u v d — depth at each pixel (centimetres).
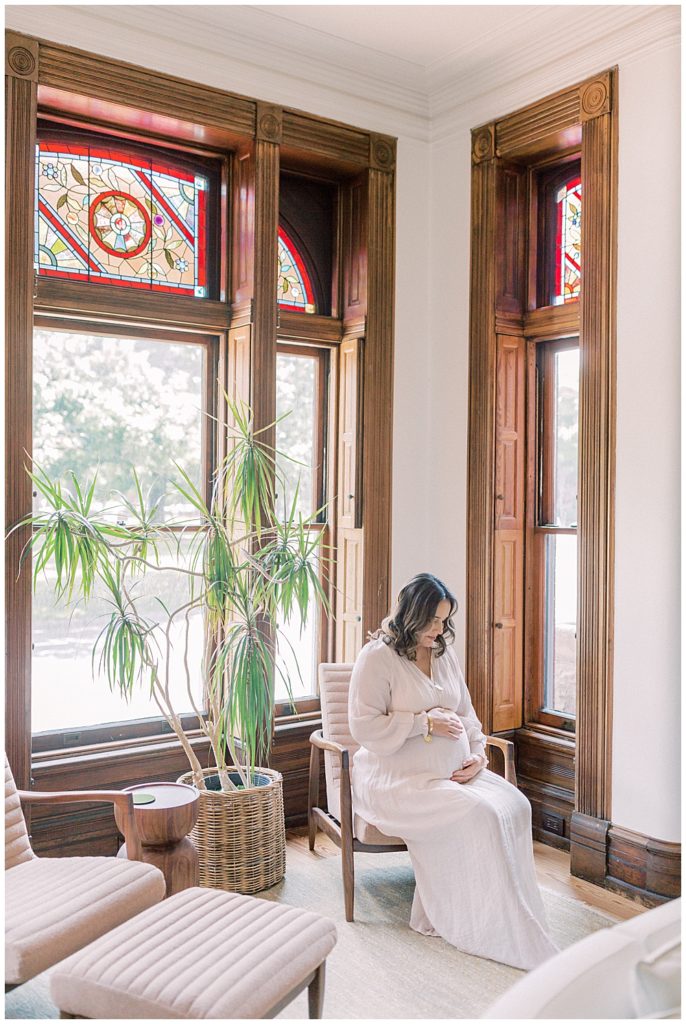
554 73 376
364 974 279
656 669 332
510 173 416
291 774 412
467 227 425
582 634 361
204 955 206
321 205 443
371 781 321
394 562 434
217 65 376
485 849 292
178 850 302
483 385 414
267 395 397
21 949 210
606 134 353
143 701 385
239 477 352
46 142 364
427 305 447
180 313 391
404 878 355
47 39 334
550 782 402
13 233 328
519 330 422
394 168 432
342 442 439
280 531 356
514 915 286
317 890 341
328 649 442
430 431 446
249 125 387
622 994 109
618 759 346
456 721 319
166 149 396
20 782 333
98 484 376
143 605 384
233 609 386
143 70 357
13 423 329
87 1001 197
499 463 416
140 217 389
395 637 326
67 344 370
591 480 358
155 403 394
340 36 378
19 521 330
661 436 330
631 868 339
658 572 331
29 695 334
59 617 363
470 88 415
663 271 330
